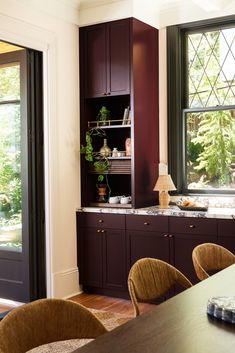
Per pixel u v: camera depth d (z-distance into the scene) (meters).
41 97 4.49
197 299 1.75
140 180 4.69
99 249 4.73
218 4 4.48
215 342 1.33
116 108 5.11
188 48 4.95
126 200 4.74
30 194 4.40
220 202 4.69
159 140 5.04
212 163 4.83
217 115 4.79
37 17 4.31
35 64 4.45
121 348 1.30
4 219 4.63
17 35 4.10
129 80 4.60
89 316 1.68
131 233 4.53
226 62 4.73
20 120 4.41
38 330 1.56
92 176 5.04
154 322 1.50
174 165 4.97
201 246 2.68
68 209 4.76
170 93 4.97
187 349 1.29
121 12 4.59
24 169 4.38
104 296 4.73
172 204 4.97
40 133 4.49
